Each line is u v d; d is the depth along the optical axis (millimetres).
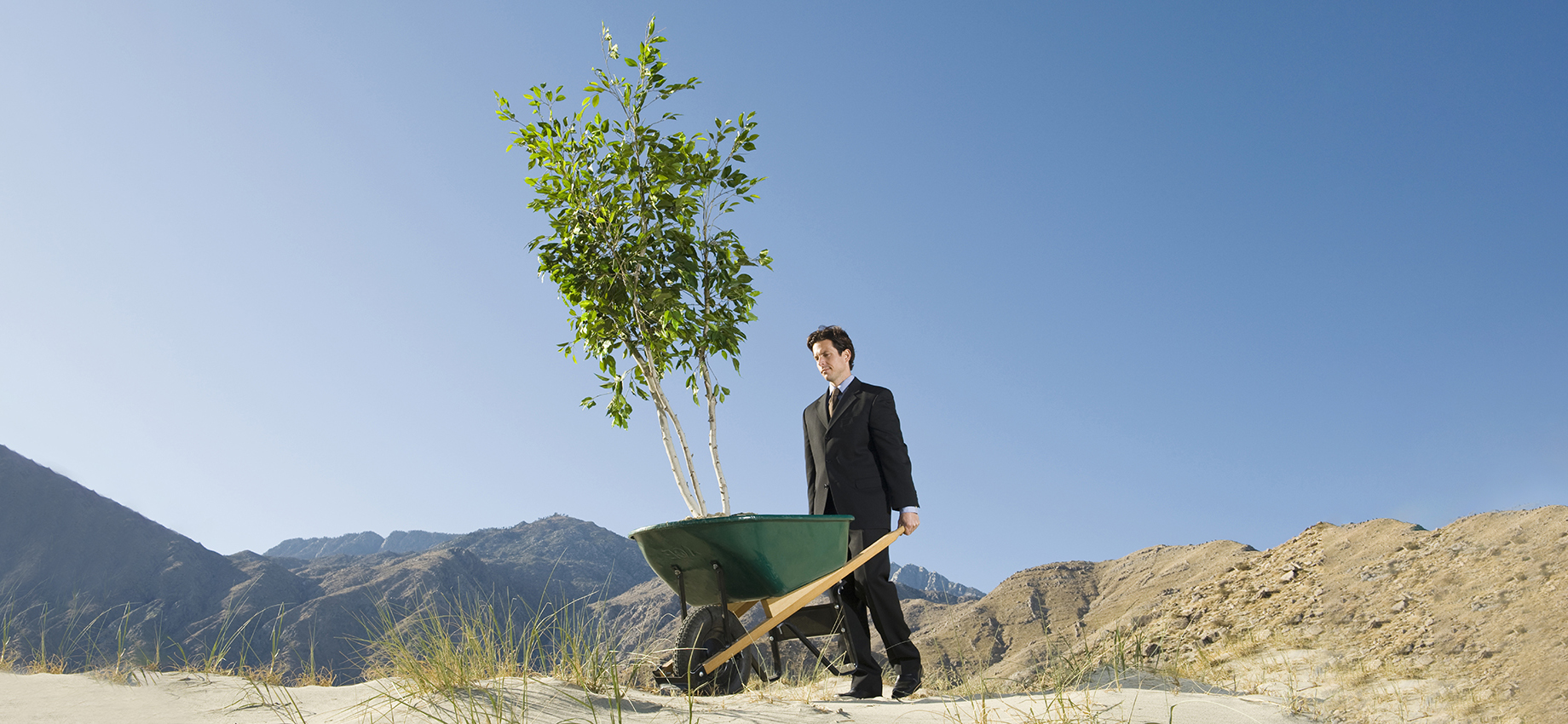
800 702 3385
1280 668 4836
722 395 6047
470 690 3016
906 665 3961
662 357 6062
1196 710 3309
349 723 2805
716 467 5895
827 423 4340
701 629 3572
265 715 2965
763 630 3664
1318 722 3494
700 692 3516
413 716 2811
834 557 3881
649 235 5801
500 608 3529
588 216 5809
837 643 4320
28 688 3197
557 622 3564
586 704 3020
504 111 5828
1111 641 4715
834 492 4223
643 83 5828
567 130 5820
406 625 3359
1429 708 3674
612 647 3527
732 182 6035
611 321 5977
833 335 4430
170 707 3066
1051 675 3975
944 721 3072
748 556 3604
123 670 3508
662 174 5824
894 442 4250
